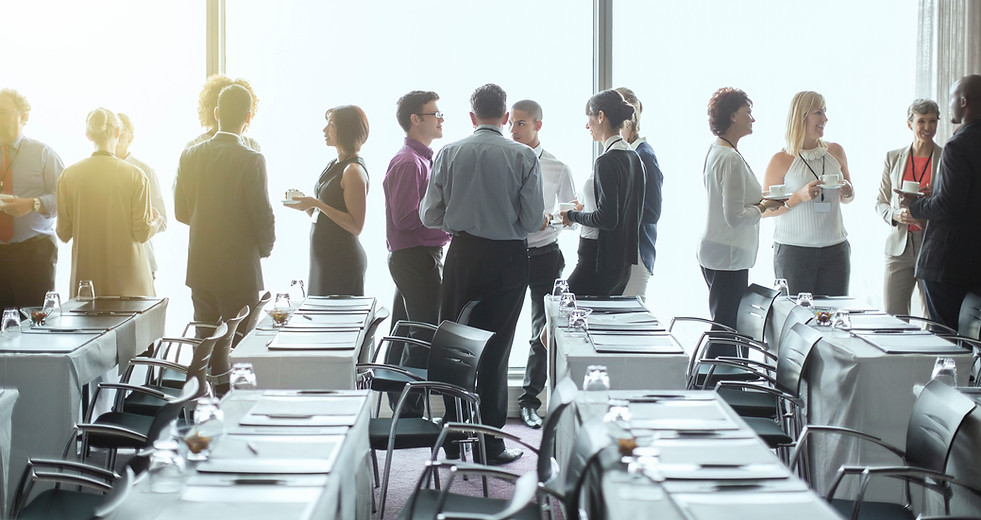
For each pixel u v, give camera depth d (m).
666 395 3.06
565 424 3.50
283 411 2.85
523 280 4.44
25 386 3.44
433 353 3.93
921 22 5.58
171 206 6.10
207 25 5.57
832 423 3.59
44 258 4.96
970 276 4.54
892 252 5.42
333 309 4.47
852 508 2.91
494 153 4.29
